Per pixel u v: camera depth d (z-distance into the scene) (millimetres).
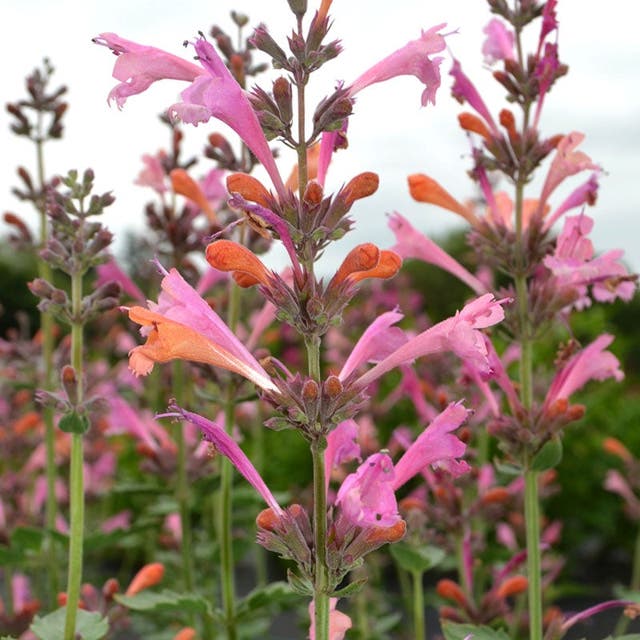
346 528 239
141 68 242
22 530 423
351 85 246
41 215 475
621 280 337
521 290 337
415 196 352
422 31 245
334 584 240
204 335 240
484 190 351
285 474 927
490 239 343
